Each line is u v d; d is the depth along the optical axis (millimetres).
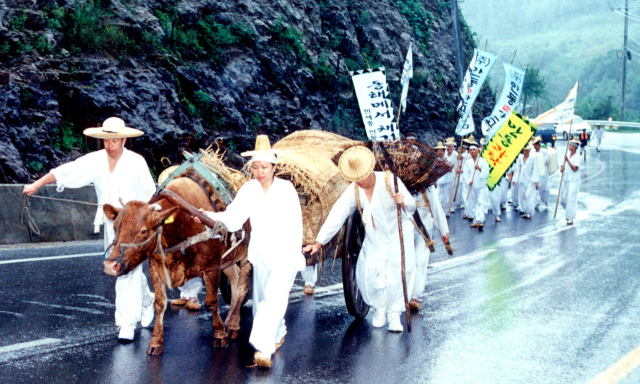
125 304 6250
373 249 6848
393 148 7562
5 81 12977
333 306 7938
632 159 39281
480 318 7348
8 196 11023
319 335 6688
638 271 9984
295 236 5953
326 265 10570
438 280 9352
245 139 17047
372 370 5641
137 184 6652
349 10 25922
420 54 29453
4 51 13664
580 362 5883
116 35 15359
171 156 15023
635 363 5844
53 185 11648
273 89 19312
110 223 6539
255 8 20109
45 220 11367
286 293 5840
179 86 16297
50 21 14680
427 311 7668
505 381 5410
